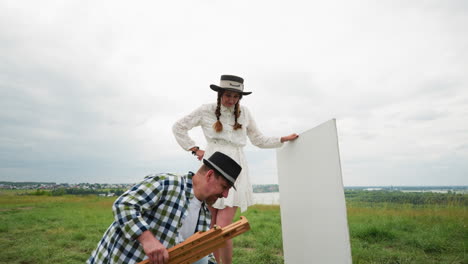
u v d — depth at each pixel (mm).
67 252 4617
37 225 7520
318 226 2246
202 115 3016
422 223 6266
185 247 1454
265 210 10727
